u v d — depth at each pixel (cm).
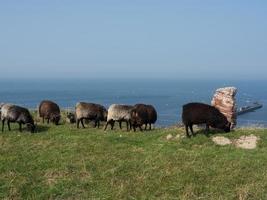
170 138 2041
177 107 13838
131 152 1864
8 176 1647
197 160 1739
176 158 1759
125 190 1530
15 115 2280
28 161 1789
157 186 1553
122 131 2316
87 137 2105
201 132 2108
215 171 1638
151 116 2380
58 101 16375
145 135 2138
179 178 1594
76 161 1778
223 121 2047
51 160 1789
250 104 14575
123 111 2353
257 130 2062
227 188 1522
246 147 1894
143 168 1684
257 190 1490
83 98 19062
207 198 1462
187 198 1463
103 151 1888
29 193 1537
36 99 17400
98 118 2484
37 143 2042
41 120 2808
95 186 1573
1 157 1825
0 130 2361
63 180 1611
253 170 1639
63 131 2288
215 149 1862
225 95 2353
